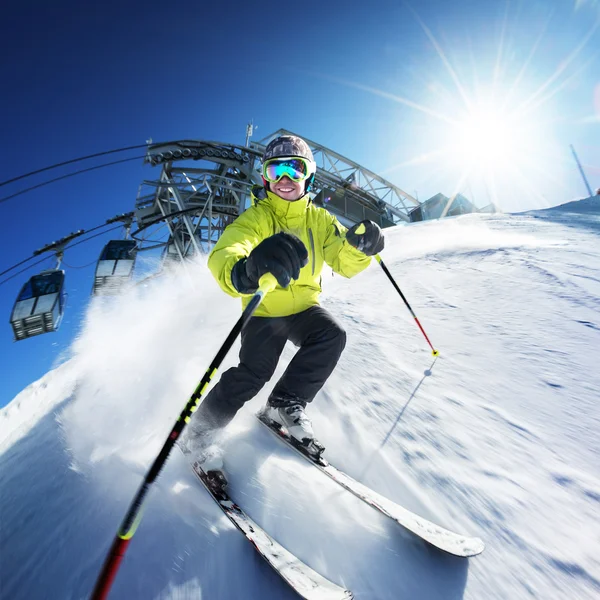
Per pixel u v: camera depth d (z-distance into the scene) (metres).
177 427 1.10
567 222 10.43
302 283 2.24
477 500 1.64
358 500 1.64
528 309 3.71
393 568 1.33
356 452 2.02
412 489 1.73
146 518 1.44
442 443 2.02
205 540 1.37
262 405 2.51
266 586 1.23
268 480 1.75
